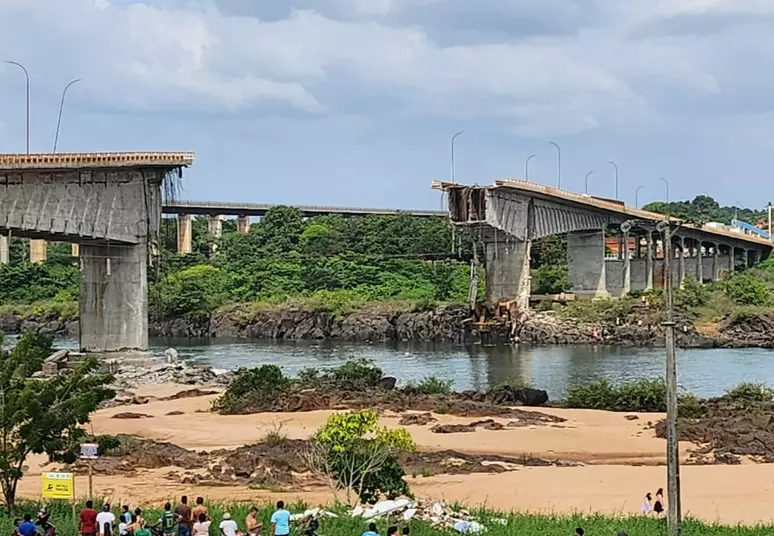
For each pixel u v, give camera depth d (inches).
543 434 2613.2
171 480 1988.2
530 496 1839.3
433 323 6353.3
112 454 2220.7
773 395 3267.7
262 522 1438.2
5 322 6855.3
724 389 3767.2
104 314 3769.7
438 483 1959.9
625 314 6127.0
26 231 3479.3
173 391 3464.6
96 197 3602.4
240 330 6786.4
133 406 3107.8
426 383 3570.4
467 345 5984.3
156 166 3725.4
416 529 1464.1
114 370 3631.9
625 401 3191.4
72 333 6658.5
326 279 7470.5
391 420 2842.0
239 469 2066.9
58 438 1536.7
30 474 2055.9
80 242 3742.6
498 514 1596.9
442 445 2447.1
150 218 3779.5
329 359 5142.7
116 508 1626.5
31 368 1583.4
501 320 6067.9
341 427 1753.2
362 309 6717.5
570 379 4190.5
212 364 4869.6
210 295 7219.5
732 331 5890.8
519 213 6112.2
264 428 2664.9
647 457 2331.4
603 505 1758.1
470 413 2957.7
